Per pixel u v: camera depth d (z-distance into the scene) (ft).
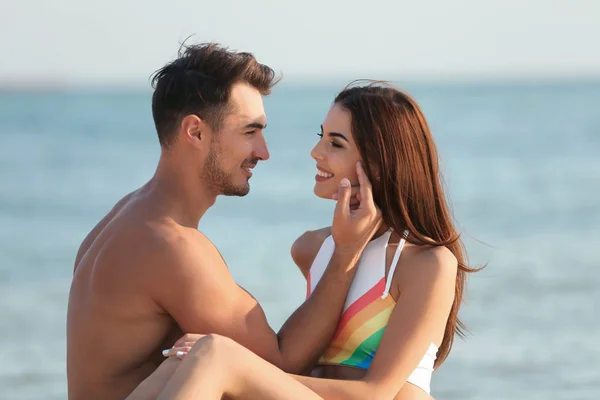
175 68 16.97
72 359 16.84
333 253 17.20
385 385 15.89
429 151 17.20
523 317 47.93
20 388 38.24
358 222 16.39
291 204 88.17
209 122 16.75
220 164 16.94
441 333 16.84
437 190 17.25
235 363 14.78
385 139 16.78
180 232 16.33
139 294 16.11
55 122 233.35
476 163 128.36
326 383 15.74
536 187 101.71
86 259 16.94
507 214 83.82
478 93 461.37
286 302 49.55
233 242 68.69
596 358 40.86
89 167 131.85
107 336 16.34
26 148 163.32
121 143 171.42
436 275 16.39
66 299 53.36
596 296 51.96
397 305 16.51
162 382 15.16
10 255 67.46
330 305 16.52
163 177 17.02
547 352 41.65
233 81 16.87
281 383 15.03
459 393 36.94
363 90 17.22
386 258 16.84
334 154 17.10
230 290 16.25
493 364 40.19
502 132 184.03
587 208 85.92
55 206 94.43
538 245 67.77
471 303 51.19
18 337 45.37
